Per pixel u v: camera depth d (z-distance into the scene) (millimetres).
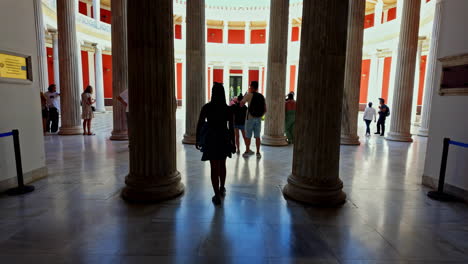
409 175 6074
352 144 9984
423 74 20203
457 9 4738
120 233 3293
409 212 4094
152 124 4266
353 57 9711
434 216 3965
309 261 2818
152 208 4023
